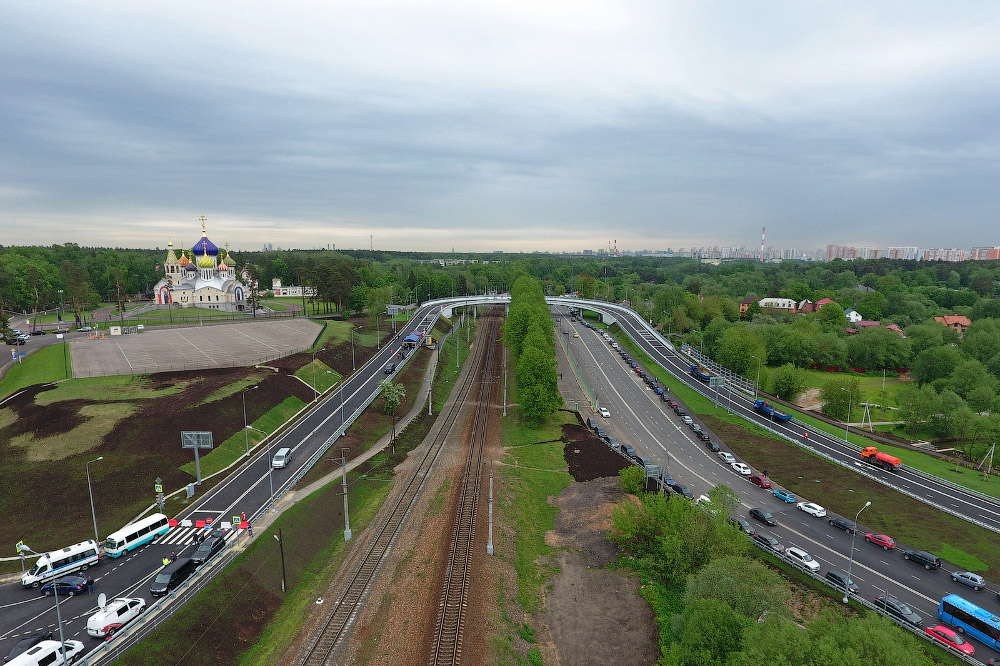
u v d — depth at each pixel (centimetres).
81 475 7475
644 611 6128
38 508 6931
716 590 5369
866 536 7550
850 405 13100
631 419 12575
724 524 6494
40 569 5650
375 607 5728
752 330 19425
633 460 9944
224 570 5972
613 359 18088
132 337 15800
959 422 11331
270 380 11562
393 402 10825
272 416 10506
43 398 9625
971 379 13775
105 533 6694
